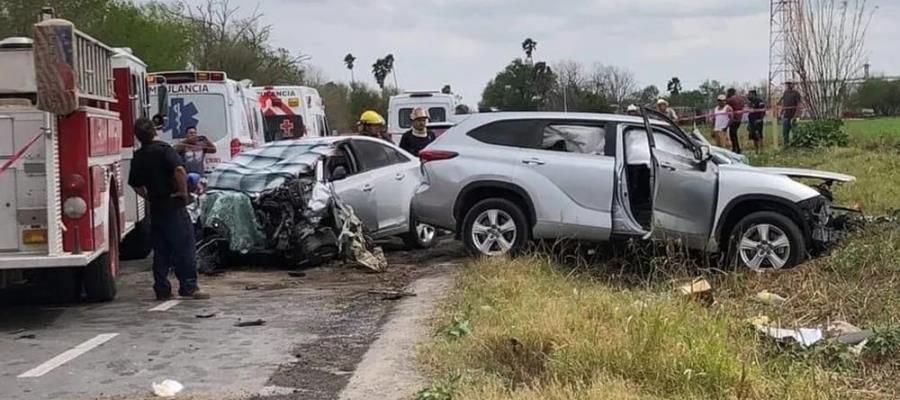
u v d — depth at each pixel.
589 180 10.91
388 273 11.45
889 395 6.00
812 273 9.55
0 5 28.22
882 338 6.81
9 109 8.66
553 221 11.02
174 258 10.07
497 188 11.30
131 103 12.21
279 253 11.72
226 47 43.22
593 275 10.35
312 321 8.82
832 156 21.97
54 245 8.73
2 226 8.73
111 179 9.96
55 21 8.44
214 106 16.94
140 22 36.84
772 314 8.20
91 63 9.21
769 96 30.72
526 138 11.38
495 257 10.64
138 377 6.96
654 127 10.88
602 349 6.29
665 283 9.16
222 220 11.60
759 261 10.61
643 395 5.70
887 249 9.69
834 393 5.95
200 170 15.84
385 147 13.30
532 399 5.70
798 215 10.52
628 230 10.74
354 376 6.79
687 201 10.56
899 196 15.34
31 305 9.83
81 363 7.38
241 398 6.34
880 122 33.47
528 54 47.34
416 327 8.16
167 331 8.48
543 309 7.71
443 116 25.25
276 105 23.73
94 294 9.86
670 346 6.29
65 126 8.74
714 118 25.05
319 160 12.35
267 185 11.74
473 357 6.78
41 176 8.74
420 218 11.70
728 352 6.36
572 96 45.53
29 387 6.73
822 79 27.36
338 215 11.98
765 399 5.77
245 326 8.65
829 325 7.67
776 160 21.84
